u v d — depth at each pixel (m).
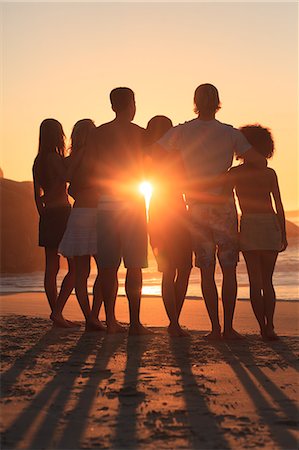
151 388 4.34
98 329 7.06
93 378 4.64
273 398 4.10
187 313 9.73
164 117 6.79
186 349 5.85
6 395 4.16
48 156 7.39
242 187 6.44
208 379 4.62
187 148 6.35
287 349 5.89
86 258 7.11
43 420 3.62
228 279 6.43
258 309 6.47
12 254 34.84
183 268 6.70
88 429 3.46
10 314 9.22
